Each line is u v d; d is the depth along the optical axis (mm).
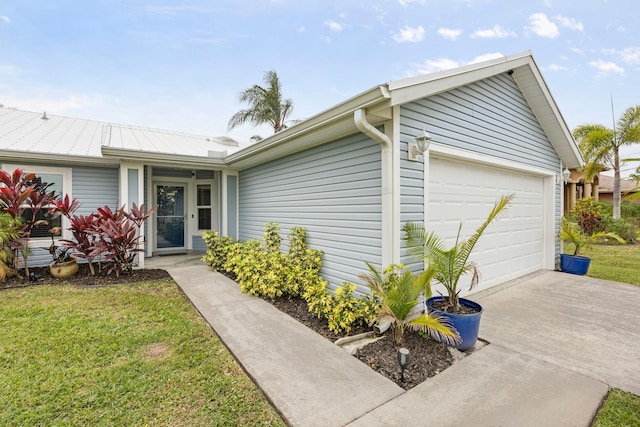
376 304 3457
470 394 2332
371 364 2773
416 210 3889
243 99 14141
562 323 3785
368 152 3953
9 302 4367
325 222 4789
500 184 5672
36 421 1999
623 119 10867
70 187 6945
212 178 9477
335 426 1982
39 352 2889
